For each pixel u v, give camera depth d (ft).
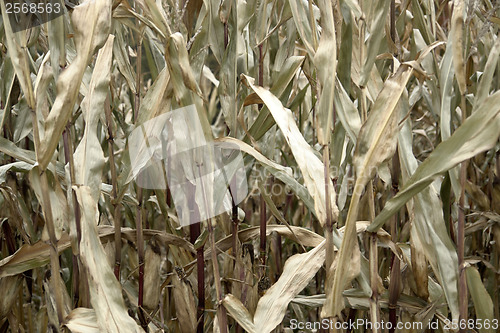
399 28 3.34
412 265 2.76
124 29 3.53
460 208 2.46
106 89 2.52
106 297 2.30
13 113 3.69
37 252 2.84
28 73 2.23
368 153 2.26
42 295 4.03
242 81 2.64
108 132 2.86
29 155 3.17
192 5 2.90
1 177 3.08
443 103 2.53
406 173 2.67
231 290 3.22
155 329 3.09
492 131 2.03
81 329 2.40
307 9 2.54
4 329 4.02
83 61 2.20
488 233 3.96
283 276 2.69
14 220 3.38
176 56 2.25
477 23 3.61
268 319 2.56
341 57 2.48
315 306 2.97
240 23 2.83
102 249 2.33
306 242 3.12
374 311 2.54
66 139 2.68
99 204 3.58
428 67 3.31
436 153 2.17
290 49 3.09
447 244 2.58
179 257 3.34
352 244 2.34
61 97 2.21
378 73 2.78
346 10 2.43
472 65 3.79
